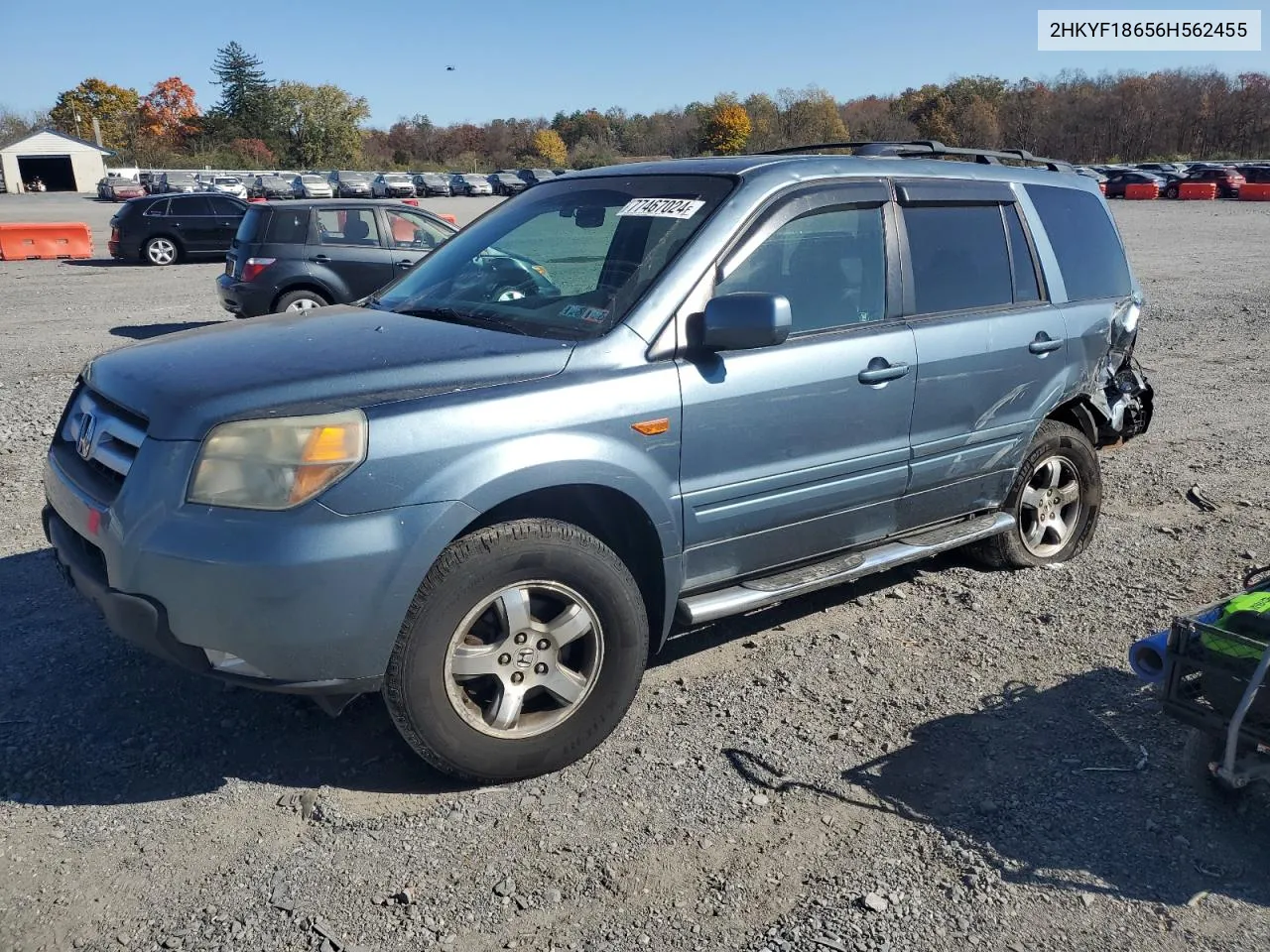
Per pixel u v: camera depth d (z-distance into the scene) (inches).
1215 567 202.7
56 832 117.7
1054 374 188.7
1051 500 201.2
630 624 132.9
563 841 117.6
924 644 168.7
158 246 864.3
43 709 143.6
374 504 113.7
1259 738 112.9
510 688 126.5
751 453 144.6
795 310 151.2
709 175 154.8
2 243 909.2
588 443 127.2
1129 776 130.9
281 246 459.8
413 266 179.5
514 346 132.1
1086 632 173.0
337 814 121.8
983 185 183.9
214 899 107.3
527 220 169.2
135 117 3937.0
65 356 430.9
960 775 131.3
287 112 3575.3
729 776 130.6
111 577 117.1
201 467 113.3
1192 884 111.4
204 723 141.3
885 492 164.7
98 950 100.0
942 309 171.9
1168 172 2134.6
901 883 111.0
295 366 125.0
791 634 172.6
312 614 111.7
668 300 137.9
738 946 101.7
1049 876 112.3
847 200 159.8
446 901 107.6
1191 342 478.3
